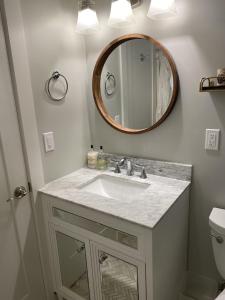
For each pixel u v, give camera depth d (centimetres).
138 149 167
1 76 124
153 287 117
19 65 130
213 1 122
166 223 122
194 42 131
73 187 151
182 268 158
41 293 163
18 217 142
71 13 158
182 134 146
